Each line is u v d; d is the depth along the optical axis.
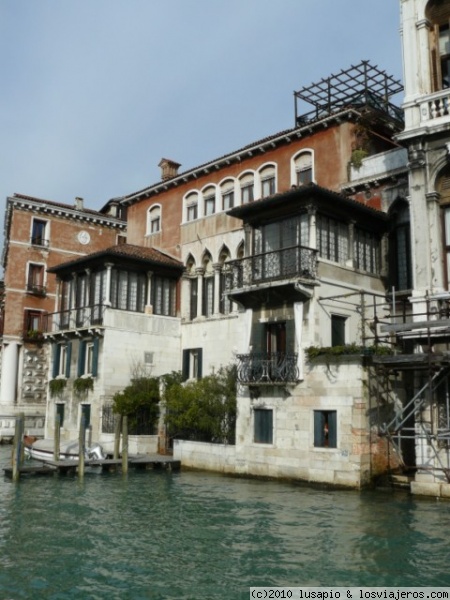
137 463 23.58
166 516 15.14
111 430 27.61
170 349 30.28
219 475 22.08
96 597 9.69
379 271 23.44
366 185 23.44
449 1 18.61
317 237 21.31
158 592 9.88
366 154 24.08
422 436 16.62
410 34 19.05
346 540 12.64
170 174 35.16
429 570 10.73
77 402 29.77
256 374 21.45
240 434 21.92
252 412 21.67
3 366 39.81
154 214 33.47
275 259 21.66
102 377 28.31
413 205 18.38
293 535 13.14
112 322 28.77
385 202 23.06
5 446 37.50
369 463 18.64
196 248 30.30
